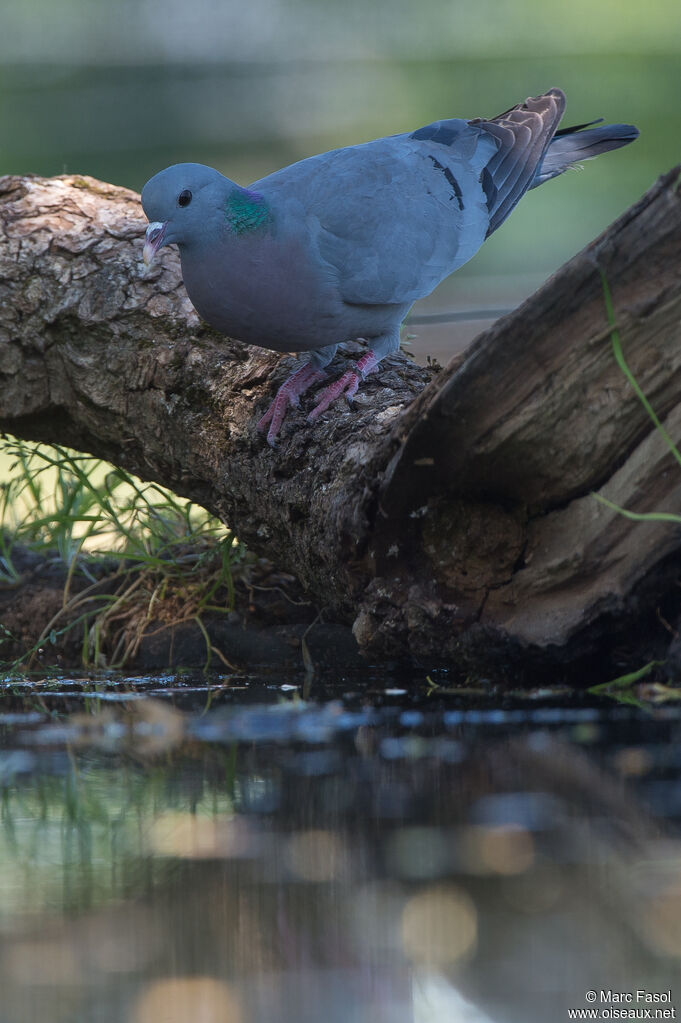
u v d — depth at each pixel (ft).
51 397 29.30
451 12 139.64
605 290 18.90
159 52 132.87
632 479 20.42
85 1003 10.49
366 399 25.55
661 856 12.96
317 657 26.61
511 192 30.45
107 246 28.94
